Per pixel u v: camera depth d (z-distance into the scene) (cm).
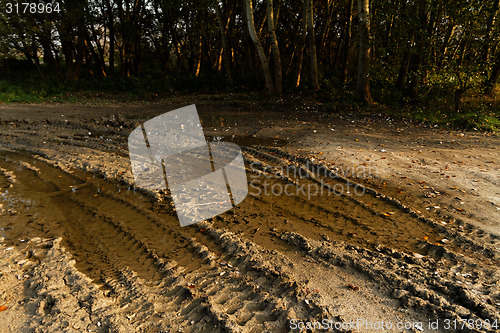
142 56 3027
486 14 1152
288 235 439
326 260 385
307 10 1662
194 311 304
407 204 532
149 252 405
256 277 353
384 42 1453
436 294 319
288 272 359
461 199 544
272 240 432
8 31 2050
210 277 355
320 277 353
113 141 933
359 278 351
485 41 1171
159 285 344
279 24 2667
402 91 1524
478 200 540
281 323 288
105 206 531
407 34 1323
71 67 2278
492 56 1226
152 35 2750
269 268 365
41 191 591
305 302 311
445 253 398
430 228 460
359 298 320
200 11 2297
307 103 1517
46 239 436
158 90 2142
